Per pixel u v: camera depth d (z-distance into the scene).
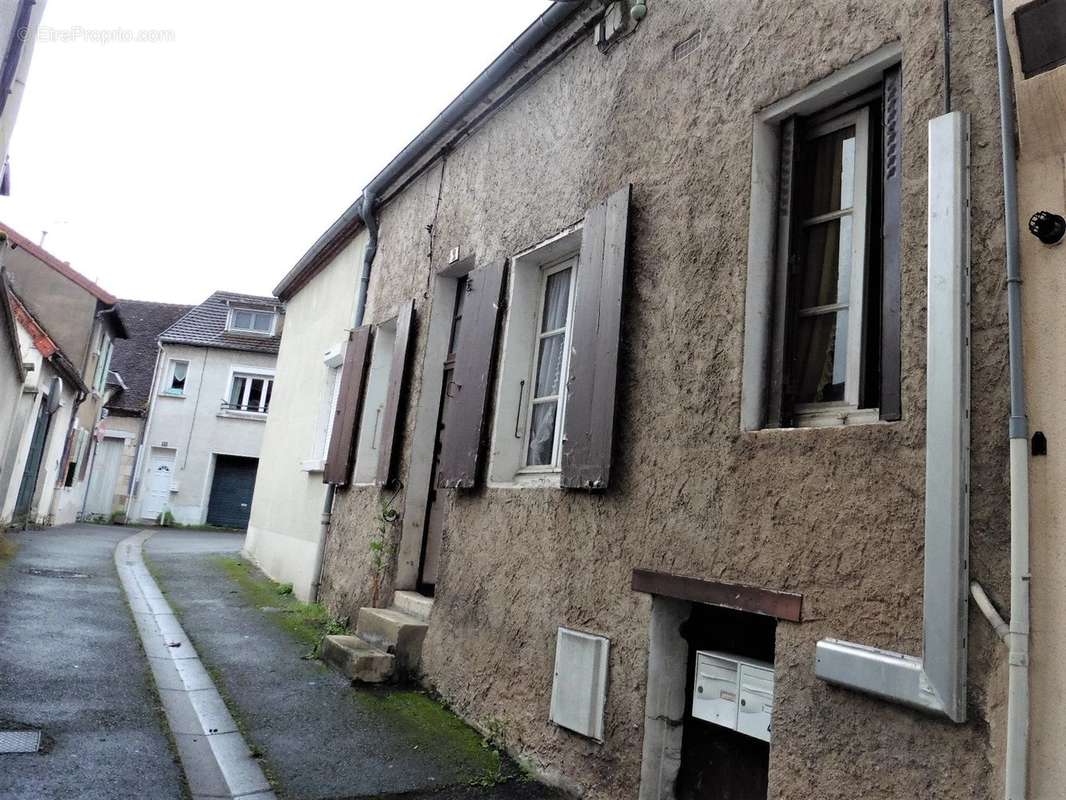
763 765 3.15
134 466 24.59
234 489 25.17
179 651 5.76
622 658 3.62
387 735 4.33
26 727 3.81
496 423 5.07
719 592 3.15
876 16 2.98
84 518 23.39
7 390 10.78
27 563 9.54
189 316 26.45
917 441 2.57
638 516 3.67
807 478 2.90
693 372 3.51
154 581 9.38
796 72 3.30
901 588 2.53
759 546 3.04
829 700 2.70
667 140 3.99
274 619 7.34
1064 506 2.18
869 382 3.05
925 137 2.71
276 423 12.15
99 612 6.84
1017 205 2.39
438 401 6.58
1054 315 2.28
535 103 5.46
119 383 24.98
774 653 3.22
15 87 5.03
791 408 3.28
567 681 3.88
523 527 4.54
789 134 3.44
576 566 4.02
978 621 2.32
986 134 2.53
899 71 3.00
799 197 3.43
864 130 3.23
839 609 2.71
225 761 3.75
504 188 5.68
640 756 3.41
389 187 8.18
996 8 2.48
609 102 4.55
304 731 4.28
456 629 5.03
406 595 6.08
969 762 2.28
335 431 8.28
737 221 3.44
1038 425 2.27
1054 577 2.18
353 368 8.17
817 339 3.30
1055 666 2.14
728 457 3.25
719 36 3.77
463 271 6.49
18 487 14.13
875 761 2.52
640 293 3.95
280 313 26.08
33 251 18.53
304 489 9.53
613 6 4.58
